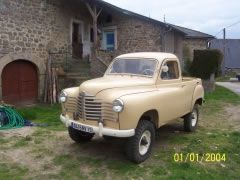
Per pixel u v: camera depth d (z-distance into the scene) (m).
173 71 7.61
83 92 6.15
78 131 7.11
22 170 5.79
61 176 5.60
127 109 5.70
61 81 15.42
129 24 18.08
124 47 18.34
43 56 15.46
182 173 5.82
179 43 20.12
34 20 14.92
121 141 7.51
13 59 13.96
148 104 6.12
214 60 18.45
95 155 6.61
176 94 7.30
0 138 7.60
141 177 5.65
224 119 10.93
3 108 9.59
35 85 15.30
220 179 5.75
